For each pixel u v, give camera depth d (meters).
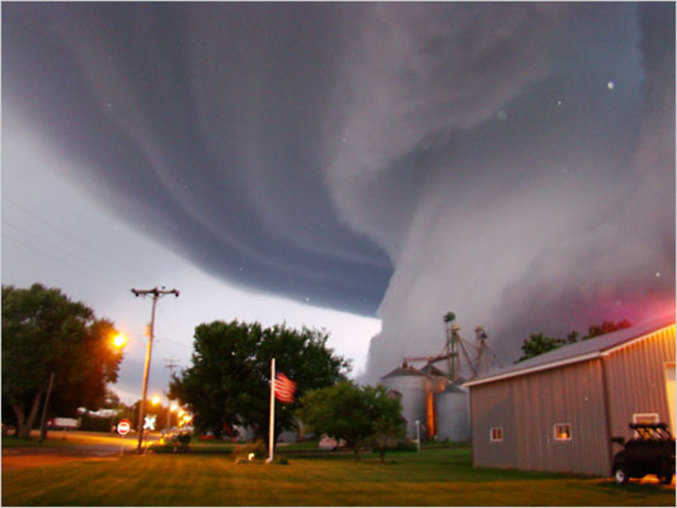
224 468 22.06
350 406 31.89
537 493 14.23
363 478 18.38
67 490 13.05
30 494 12.24
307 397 33.72
